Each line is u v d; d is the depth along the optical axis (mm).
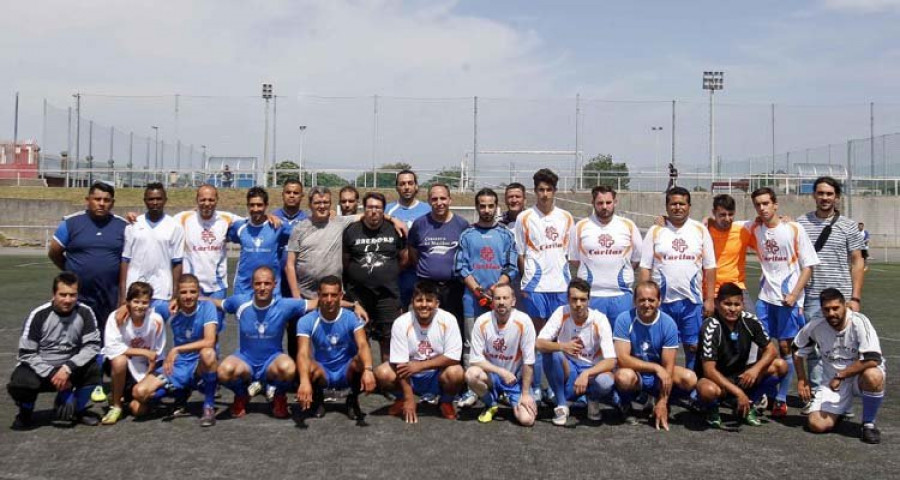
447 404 5750
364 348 5652
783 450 4895
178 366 5699
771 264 6387
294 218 7211
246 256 6770
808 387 5715
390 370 5715
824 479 4297
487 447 4914
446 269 6582
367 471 4375
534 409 5555
